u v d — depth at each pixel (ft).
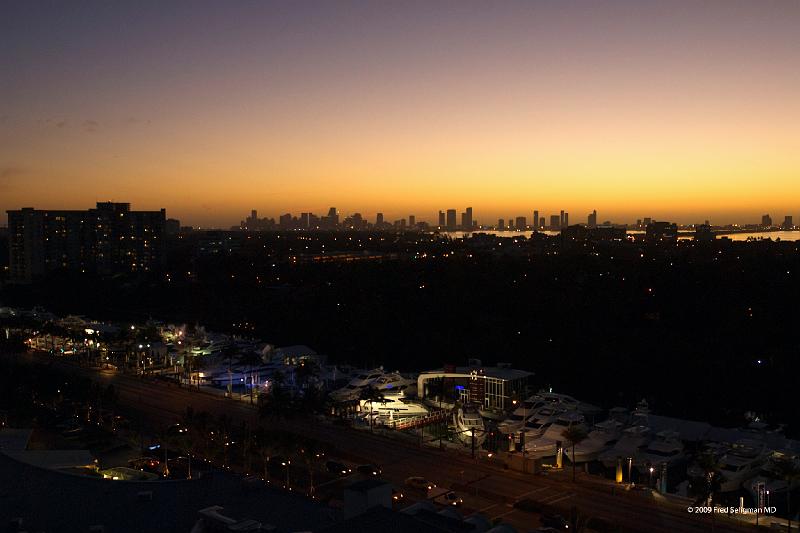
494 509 245.45
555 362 514.68
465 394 425.69
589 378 487.20
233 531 153.17
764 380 447.83
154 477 258.78
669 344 517.96
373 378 442.91
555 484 271.08
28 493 194.80
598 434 332.19
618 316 644.69
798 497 279.69
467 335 625.82
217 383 470.39
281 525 167.12
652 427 345.31
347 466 294.46
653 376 479.00
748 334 559.38
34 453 258.16
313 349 633.20
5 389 393.50
